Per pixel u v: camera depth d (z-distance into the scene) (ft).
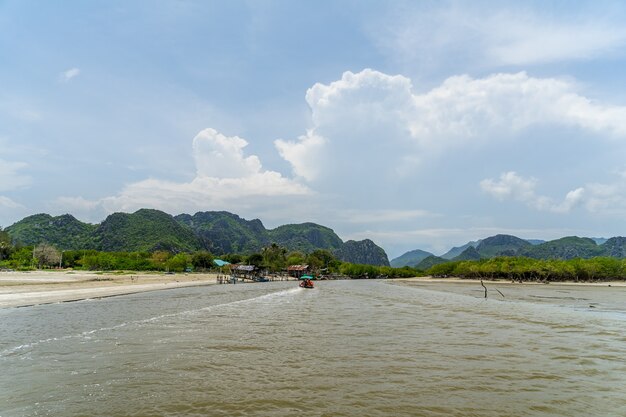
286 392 52.80
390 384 56.65
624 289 384.27
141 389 53.72
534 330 107.65
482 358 73.31
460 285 480.64
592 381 59.52
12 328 102.68
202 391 53.01
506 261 596.70
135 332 97.76
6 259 517.55
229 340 88.38
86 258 514.68
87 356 72.08
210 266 645.10
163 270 546.26
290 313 145.59
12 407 47.09
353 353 76.43
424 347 82.79
